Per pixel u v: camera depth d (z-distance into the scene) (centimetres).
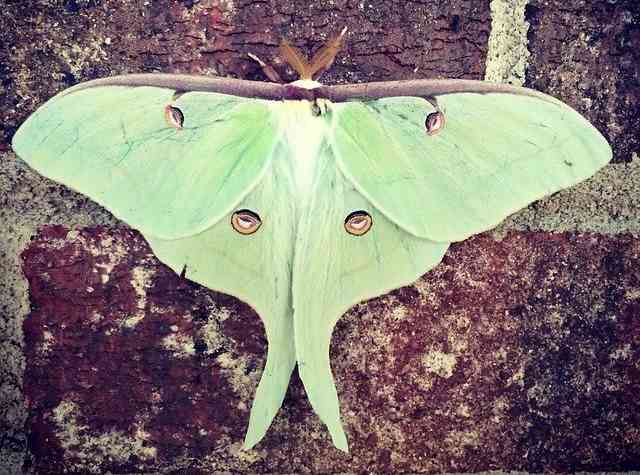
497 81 18
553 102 15
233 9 17
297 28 17
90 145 14
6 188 17
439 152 15
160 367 17
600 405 18
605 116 18
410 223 15
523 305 18
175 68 17
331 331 16
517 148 15
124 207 15
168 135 15
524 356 18
